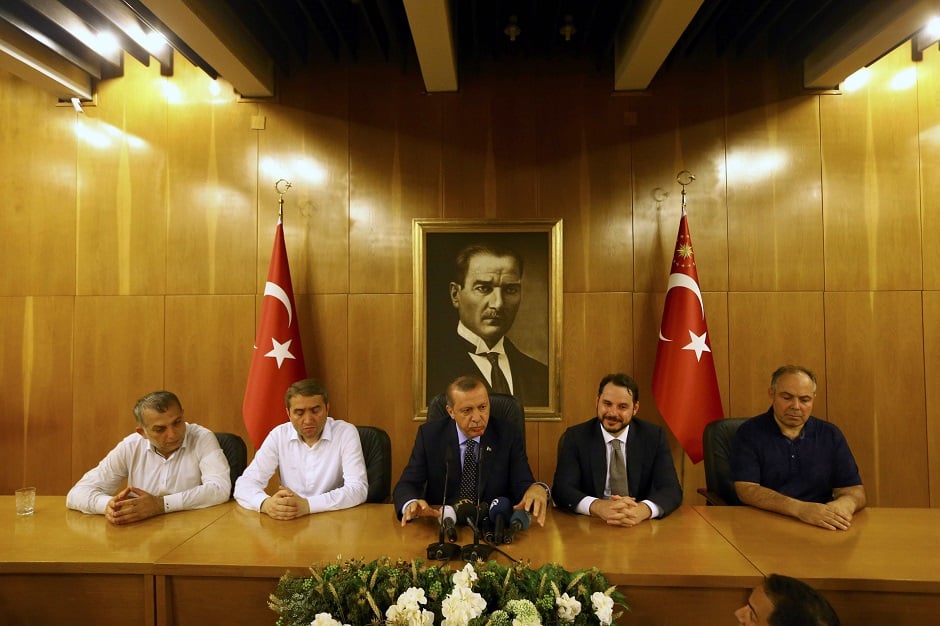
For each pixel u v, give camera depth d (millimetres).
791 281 3959
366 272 4059
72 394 4086
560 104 4039
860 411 3910
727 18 3850
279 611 1691
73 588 1922
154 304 4090
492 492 2512
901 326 3920
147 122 4121
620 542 2086
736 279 3969
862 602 1790
